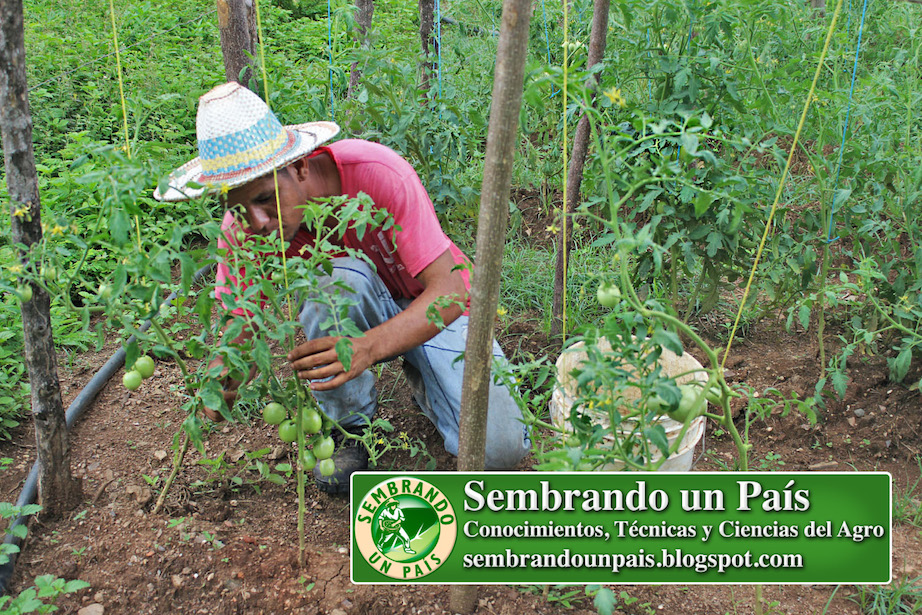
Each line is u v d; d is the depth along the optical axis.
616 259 1.68
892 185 3.11
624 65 3.20
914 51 3.55
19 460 2.65
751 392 1.94
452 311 2.23
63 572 2.14
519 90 1.57
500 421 2.37
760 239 3.14
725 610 2.14
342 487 2.54
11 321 3.25
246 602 2.11
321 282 2.35
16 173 1.99
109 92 5.51
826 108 3.22
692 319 3.55
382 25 7.50
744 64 3.19
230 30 3.28
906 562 2.28
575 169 3.06
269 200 1.97
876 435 2.83
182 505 2.40
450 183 3.36
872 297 2.74
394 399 3.05
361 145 2.27
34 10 7.13
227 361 1.80
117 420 2.86
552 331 3.33
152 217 4.12
